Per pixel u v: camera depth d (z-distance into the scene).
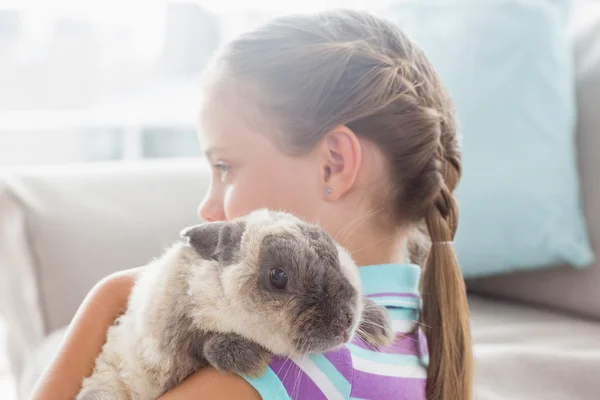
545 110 2.20
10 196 2.01
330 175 1.24
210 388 0.97
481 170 2.18
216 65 1.34
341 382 1.00
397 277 1.23
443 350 1.26
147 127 3.03
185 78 3.03
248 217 1.10
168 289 1.05
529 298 2.29
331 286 1.00
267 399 0.96
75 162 2.99
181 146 3.06
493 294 2.38
